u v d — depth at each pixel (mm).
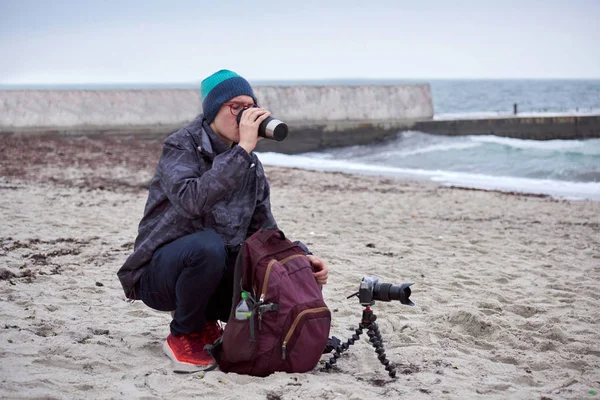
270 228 3766
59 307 4984
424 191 14773
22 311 4816
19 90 26109
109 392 3301
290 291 3457
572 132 33000
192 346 3756
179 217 3637
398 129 30984
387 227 9656
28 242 7609
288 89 29969
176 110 28344
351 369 3779
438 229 9547
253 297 3482
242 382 3484
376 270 6672
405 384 3555
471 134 32062
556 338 4539
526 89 192500
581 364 4016
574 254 7805
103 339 4176
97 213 10023
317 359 3580
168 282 3619
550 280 6414
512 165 22219
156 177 3713
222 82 3643
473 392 3473
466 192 14641
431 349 4172
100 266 6527
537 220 10672
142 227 3770
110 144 24891
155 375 3533
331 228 9398
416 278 6379
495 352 4227
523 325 4836
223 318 3916
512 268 6926
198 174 3629
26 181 13867
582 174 19438
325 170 21328
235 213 3707
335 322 4785
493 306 5363
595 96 148500
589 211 11852
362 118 31078
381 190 14883
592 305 5484
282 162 24578
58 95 26656
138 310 4941
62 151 21484
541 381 3736
